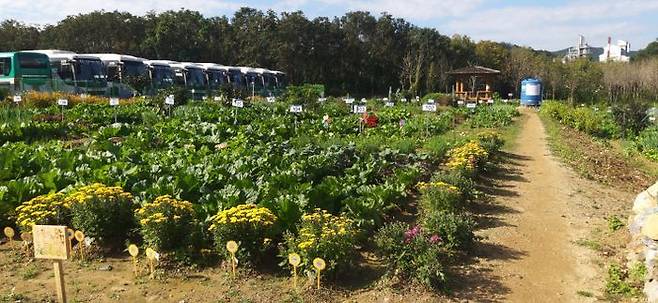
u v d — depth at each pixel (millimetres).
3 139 18250
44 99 28766
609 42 157125
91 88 37250
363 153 15461
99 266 7938
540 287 7711
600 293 7559
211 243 8258
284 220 8477
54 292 7066
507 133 27156
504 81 83750
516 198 12945
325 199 9758
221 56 73312
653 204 9688
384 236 7750
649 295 7168
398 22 81875
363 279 7695
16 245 8688
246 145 16812
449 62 82062
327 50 75375
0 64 35000
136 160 13531
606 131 30531
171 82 43281
